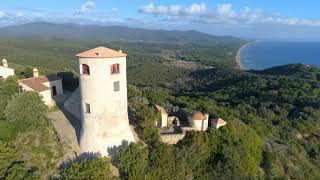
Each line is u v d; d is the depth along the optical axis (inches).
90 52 1462.8
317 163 2522.1
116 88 1499.8
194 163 1631.4
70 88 2359.7
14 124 1663.4
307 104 3932.1
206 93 4785.9
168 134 1748.3
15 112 1658.5
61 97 2145.7
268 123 3095.5
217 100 4229.8
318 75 5925.2
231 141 1815.9
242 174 1688.0
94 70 1434.5
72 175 1322.6
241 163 1724.9
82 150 1544.0
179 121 2009.1
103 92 1461.6
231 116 2492.6
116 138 1530.5
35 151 1556.3
